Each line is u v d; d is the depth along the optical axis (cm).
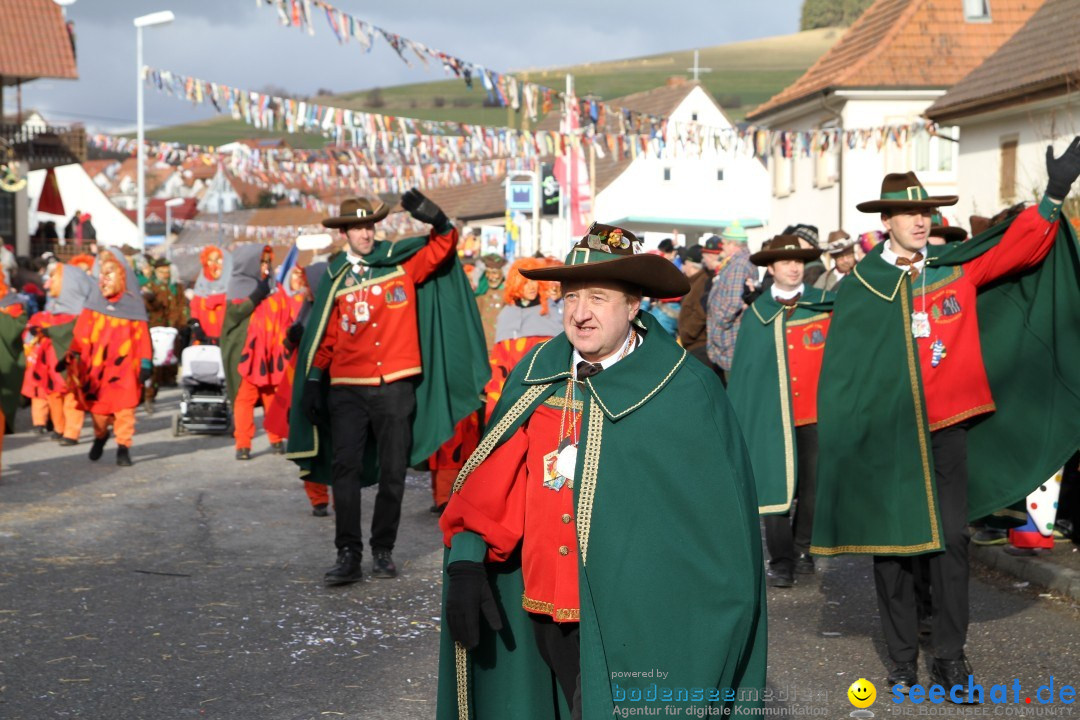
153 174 10862
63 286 1388
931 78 3103
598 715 323
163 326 1758
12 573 745
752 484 339
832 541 556
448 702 360
